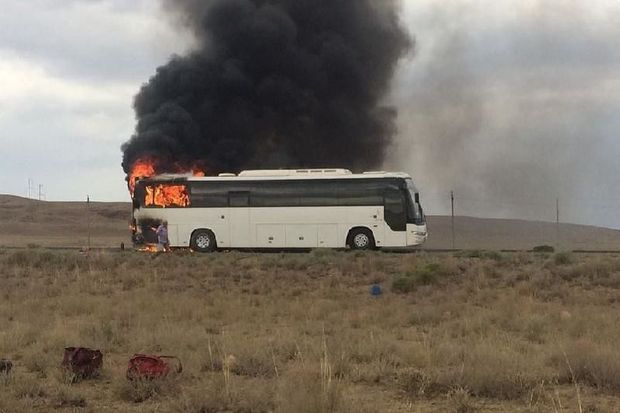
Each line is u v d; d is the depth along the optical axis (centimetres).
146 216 3925
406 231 3703
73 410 928
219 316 1916
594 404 949
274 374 1130
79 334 1530
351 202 3750
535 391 998
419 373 1088
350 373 1115
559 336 1479
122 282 2745
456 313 1911
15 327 1612
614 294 2289
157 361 1084
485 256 3228
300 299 2255
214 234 3856
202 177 3909
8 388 1011
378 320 1808
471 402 956
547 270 2700
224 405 921
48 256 3425
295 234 3781
